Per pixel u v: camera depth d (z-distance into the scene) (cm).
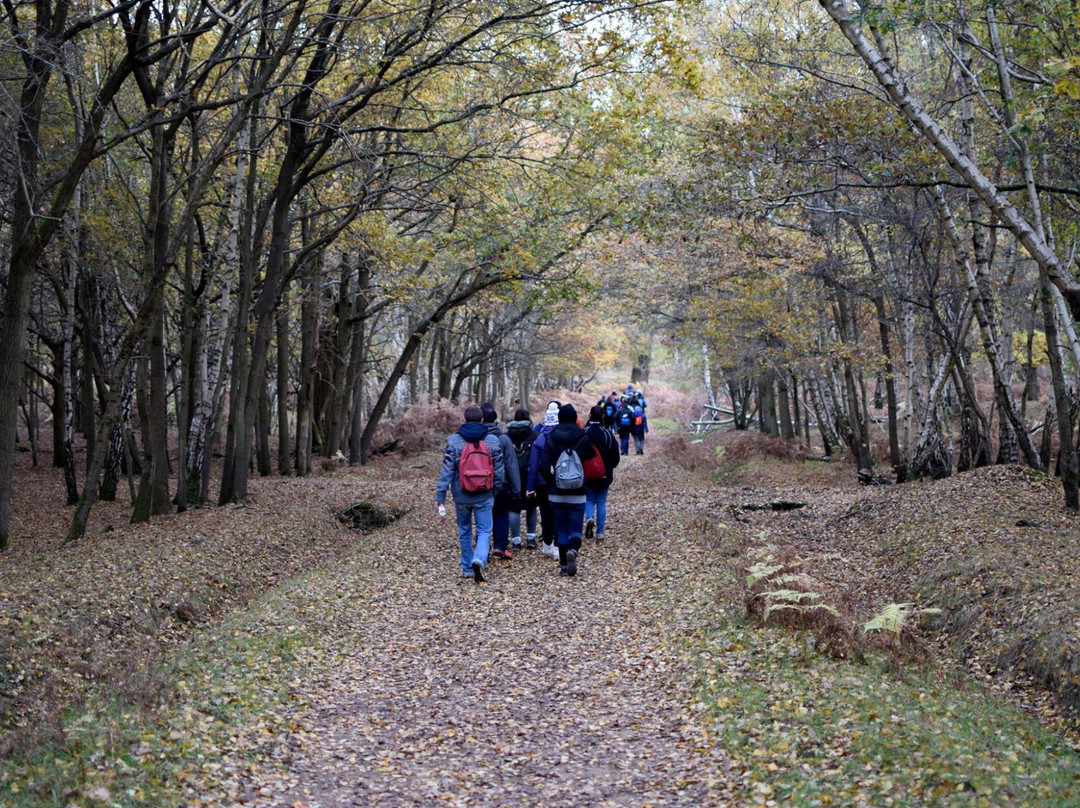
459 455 1152
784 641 761
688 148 1684
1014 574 934
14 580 965
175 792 480
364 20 1380
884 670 721
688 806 498
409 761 586
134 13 1516
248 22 1341
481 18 1666
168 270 1376
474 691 733
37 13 1380
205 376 2008
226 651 770
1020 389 3984
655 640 840
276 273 1800
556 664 798
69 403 2139
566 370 5047
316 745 604
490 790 537
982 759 508
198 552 1180
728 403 5447
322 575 1155
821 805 461
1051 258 775
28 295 1386
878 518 1437
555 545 1302
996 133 1488
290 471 2562
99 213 1933
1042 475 1521
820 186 1525
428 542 1438
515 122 1758
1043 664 749
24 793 464
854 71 1892
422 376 4944
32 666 707
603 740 616
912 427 2030
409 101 2038
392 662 817
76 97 1614
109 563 1064
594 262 2906
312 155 2019
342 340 2880
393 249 1952
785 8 1934
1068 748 600
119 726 564
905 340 2025
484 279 2539
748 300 2516
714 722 612
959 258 1495
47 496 2334
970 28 1364
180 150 2036
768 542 1290
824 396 3108
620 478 2530
